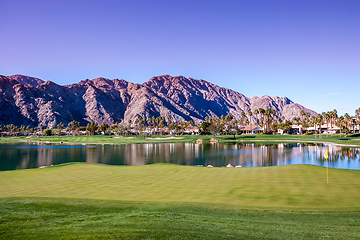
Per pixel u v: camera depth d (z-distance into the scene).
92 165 37.53
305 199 18.16
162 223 13.29
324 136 164.88
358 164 56.69
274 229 12.50
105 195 20.36
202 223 13.33
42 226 12.99
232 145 119.19
